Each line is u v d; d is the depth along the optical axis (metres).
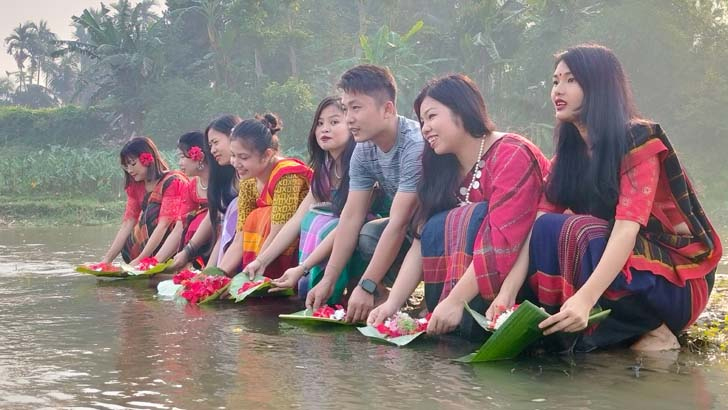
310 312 3.33
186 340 2.79
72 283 4.69
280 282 3.62
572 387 2.09
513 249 2.68
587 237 2.54
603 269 2.42
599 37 28.72
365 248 3.41
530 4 30.30
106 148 39.09
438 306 2.70
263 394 2.02
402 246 3.48
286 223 4.04
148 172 5.29
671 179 2.59
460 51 31.75
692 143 29.06
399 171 3.35
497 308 2.58
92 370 2.30
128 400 1.97
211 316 3.37
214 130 4.60
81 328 3.04
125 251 5.55
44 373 2.27
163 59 36.78
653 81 29.08
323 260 3.61
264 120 4.30
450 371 2.29
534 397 1.99
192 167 5.05
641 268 2.53
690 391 2.05
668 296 2.58
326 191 3.88
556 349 2.55
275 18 37.78
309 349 2.63
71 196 25.28
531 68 29.73
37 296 4.06
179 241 5.13
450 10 42.06
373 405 1.92
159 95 35.88
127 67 36.31
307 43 37.78
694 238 2.62
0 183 25.47
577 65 2.62
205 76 37.75
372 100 3.25
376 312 2.95
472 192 2.96
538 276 2.63
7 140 42.00
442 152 2.95
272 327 3.09
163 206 5.14
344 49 38.56
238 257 4.30
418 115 3.06
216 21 36.81
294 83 33.47
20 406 1.92
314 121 3.82
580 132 2.73
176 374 2.25
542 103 29.06
